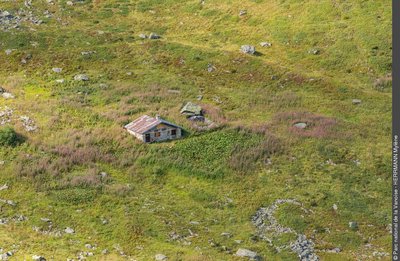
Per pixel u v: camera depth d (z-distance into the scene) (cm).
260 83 9812
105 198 6700
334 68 10231
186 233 6166
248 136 8100
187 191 7050
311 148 7919
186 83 9738
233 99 9288
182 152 7681
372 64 10162
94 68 10112
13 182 6888
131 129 8006
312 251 6069
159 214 6494
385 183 7275
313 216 6662
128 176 7250
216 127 8256
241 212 6681
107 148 7688
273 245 6141
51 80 9644
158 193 6975
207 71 10156
